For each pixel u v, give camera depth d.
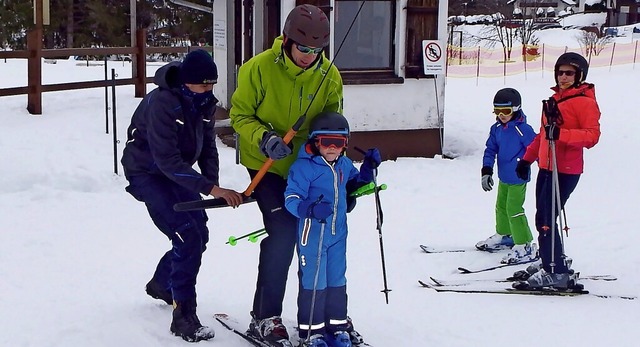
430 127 10.38
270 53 3.74
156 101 3.70
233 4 11.59
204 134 3.98
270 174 3.84
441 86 10.34
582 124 4.84
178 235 3.87
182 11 27.42
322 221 3.51
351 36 9.93
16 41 28.44
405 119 10.25
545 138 4.90
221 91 12.33
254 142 3.63
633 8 48.97
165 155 3.69
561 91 4.97
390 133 10.20
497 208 5.97
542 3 55.16
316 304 3.75
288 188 3.64
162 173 3.91
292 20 3.55
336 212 3.71
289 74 3.69
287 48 3.63
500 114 5.70
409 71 10.15
